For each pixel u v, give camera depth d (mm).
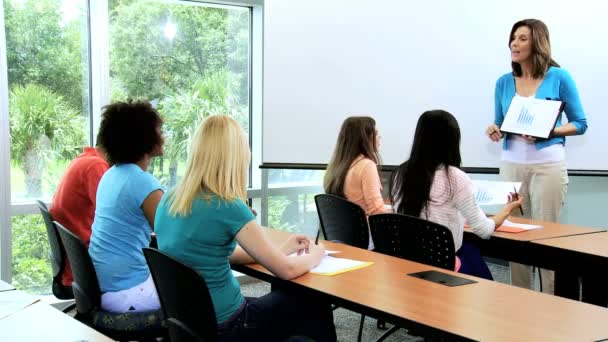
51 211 2676
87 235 2688
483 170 4336
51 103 3709
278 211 4484
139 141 2225
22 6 3562
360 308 1625
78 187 2635
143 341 2176
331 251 2273
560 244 2514
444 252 2365
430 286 1798
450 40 4266
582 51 4195
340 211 3000
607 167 4254
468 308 1582
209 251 1792
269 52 4055
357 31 4191
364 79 4227
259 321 1873
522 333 1394
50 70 3689
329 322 2025
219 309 1809
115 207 2148
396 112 4273
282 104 4113
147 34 4000
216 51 4281
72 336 1302
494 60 4281
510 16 4234
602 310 1569
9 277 3521
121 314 2104
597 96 4215
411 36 4246
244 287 4211
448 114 2637
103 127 2238
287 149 4148
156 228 1901
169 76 4113
